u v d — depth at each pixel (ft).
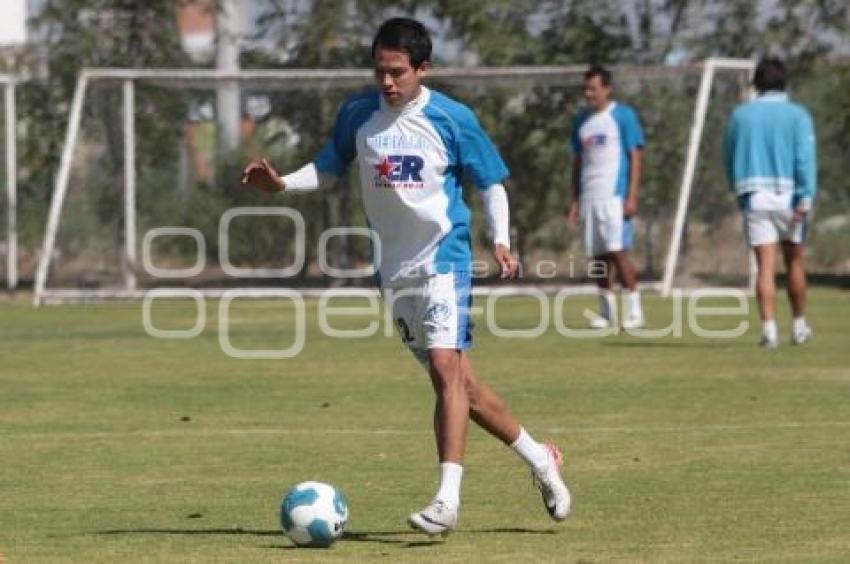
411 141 77.82
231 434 110.11
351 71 224.94
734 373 140.26
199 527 80.23
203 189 224.94
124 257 223.92
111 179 223.92
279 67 243.81
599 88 177.99
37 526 80.74
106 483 92.94
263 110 225.35
